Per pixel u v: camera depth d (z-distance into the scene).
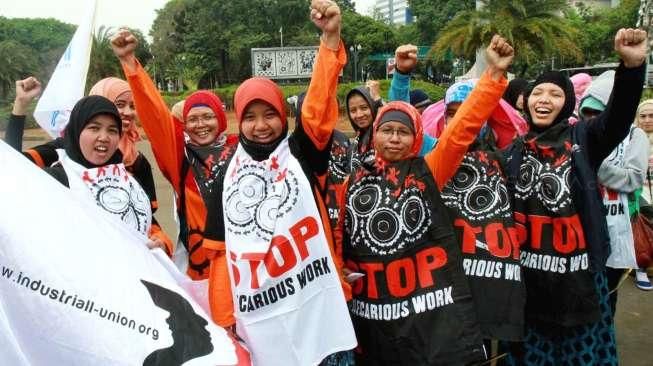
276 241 2.27
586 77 4.58
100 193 2.52
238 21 52.50
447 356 2.38
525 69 28.83
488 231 2.72
